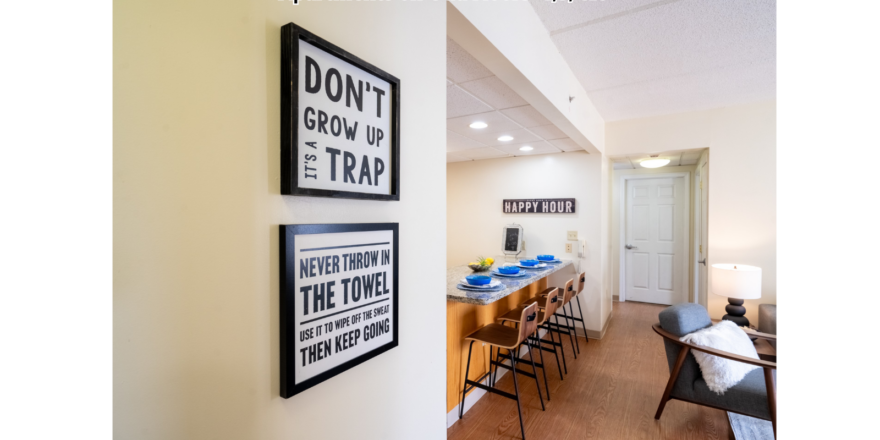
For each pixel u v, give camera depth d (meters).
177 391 0.52
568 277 3.90
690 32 1.89
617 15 1.75
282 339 0.66
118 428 0.45
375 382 0.89
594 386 2.62
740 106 3.21
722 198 3.28
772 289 3.12
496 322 2.81
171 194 0.51
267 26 0.64
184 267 0.53
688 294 4.95
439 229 1.11
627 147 3.72
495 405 2.36
